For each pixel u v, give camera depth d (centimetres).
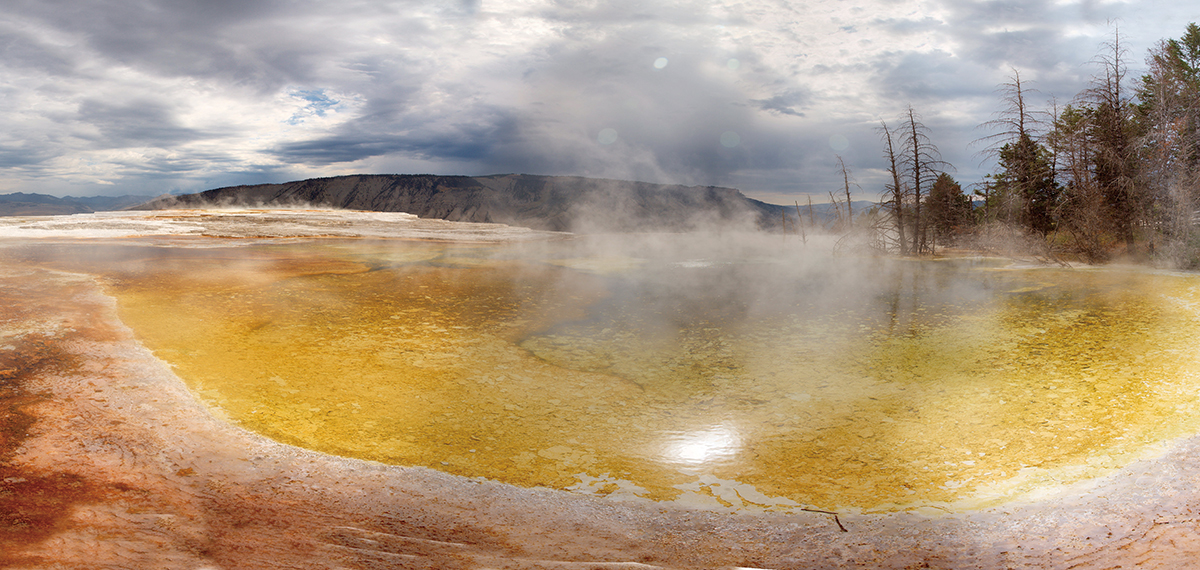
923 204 2994
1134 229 2272
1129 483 570
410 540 483
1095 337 1168
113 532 443
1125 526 482
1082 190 2309
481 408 911
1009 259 2639
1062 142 2383
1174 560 407
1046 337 1206
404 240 4125
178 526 471
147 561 385
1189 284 1620
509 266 2630
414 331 1336
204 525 479
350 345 1205
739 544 516
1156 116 2141
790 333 1373
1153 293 1534
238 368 1027
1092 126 2270
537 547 491
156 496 536
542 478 684
